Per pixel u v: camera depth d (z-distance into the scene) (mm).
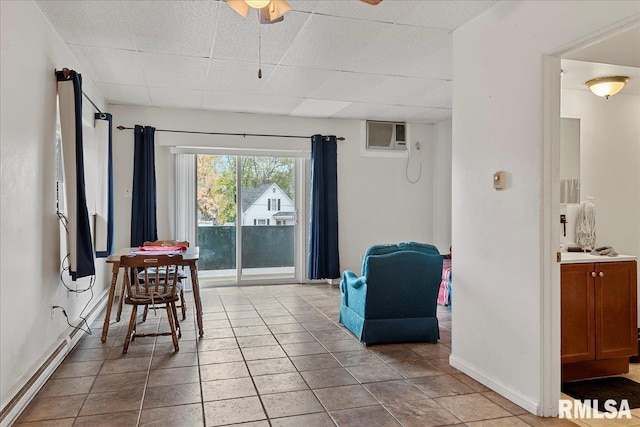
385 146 6941
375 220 6918
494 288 2859
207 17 3205
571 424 2422
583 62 3074
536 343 2521
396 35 3514
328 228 6586
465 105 3170
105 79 4695
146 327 4242
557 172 2520
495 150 2855
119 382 2936
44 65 3125
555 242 2518
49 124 3217
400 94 5320
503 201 2781
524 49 2613
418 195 7117
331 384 2932
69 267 3404
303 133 6602
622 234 3910
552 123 2498
